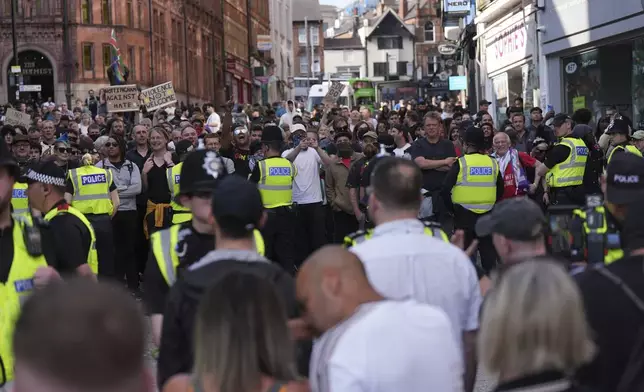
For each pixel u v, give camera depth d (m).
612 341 6.95
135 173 23.02
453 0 68.69
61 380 3.50
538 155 25.22
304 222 25.45
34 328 3.54
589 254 8.77
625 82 38.44
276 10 172.75
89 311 3.57
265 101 155.25
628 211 7.41
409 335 6.32
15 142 23.66
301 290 6.91
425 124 22.20
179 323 7.65
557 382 5.71
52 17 91.94
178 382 6.05
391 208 8.71
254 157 25.84
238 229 7.73
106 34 93.94
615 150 21.59
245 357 5.75
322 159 25.56
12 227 9.23
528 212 8.13
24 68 92.38
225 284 5.87
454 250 8.76
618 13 37.00
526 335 5.66
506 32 54.81
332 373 6.35
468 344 8.83
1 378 8.84
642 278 7.05
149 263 8.90
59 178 12.09
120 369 3.56
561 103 44.81
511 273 5.87
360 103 144.88
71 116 52.91
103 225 20.16
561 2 43.06
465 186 18.58
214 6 126.12
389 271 8.51
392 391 6.25
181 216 20.88
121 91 42.03
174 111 56.75
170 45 106.81
